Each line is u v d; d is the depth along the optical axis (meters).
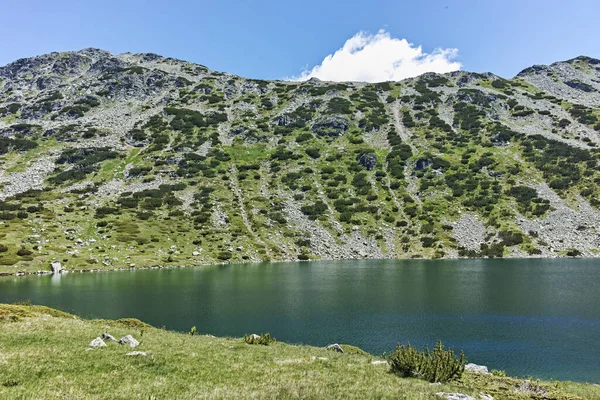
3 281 72.94
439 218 125.06
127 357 17.86
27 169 146.62
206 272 85.94
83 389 12.53
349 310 47.97
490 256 106.06
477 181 140.50
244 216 128.62
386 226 124.69
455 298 54.34
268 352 23.23
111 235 105.75
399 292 59.75
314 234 121.62
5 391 11.58
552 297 53.69
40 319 26.97
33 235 98.31
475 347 33.25
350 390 14.41
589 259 98.62
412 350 19.28
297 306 50.66
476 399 14.47
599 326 39.44
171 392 12.93
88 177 144.38
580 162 139.12
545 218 118.44
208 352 21.52
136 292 61.09
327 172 155.12
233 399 12.37
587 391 18.39
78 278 76.94
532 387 18.52
